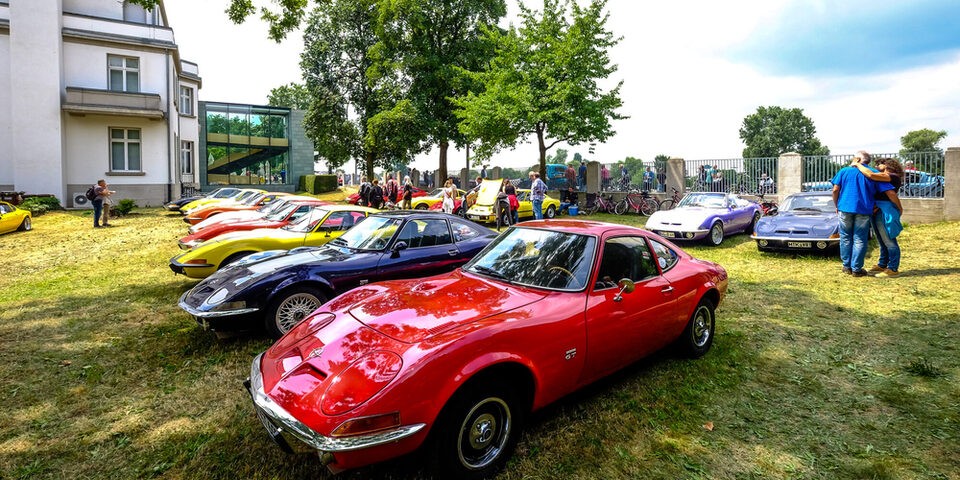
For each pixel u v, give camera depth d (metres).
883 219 7.71
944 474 2.93
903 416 3.62
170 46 24.09
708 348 4.80
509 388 2.90
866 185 7.68
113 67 23.28
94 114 22.47
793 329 5.52
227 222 9.55
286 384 2.73
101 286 7.79
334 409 2.44
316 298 5.18
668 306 4.10
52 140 21.69
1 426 3.49
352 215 7.86
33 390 4.05
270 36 11.84
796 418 3.62
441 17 29.11
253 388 2.93
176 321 5.91
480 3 29.06
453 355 2.62
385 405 2.42
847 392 4.01
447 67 28.34
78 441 3.30
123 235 13.80
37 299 6.97
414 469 2.89
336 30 30.08
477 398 2.73
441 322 2.94
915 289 6.86
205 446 3.22
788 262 9.34
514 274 3.81
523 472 2.93
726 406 3.78
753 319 5.90
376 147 29.77
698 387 4.07
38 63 21.38
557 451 3.15
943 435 3.34
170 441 3.30
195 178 31.62
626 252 3.96
